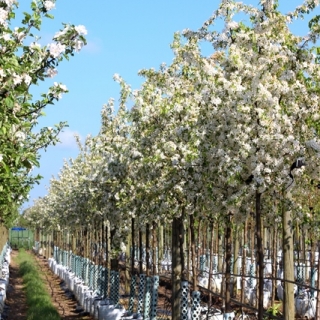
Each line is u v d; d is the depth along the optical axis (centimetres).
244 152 798
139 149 1340
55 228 4009
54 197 3612
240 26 877
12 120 649
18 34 632
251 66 827
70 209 2694
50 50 636
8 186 874
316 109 865
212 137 890
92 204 2091
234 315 1095
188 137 1113
